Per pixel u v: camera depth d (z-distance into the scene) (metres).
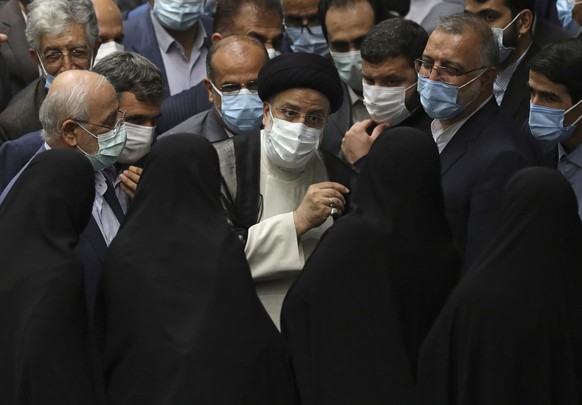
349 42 21.86
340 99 18.33
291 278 17.98
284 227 17.67
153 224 16.06
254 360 15.74
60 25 21.06
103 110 18.05
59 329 15.36
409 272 16.42
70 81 18.11
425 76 19.03
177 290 15.79
